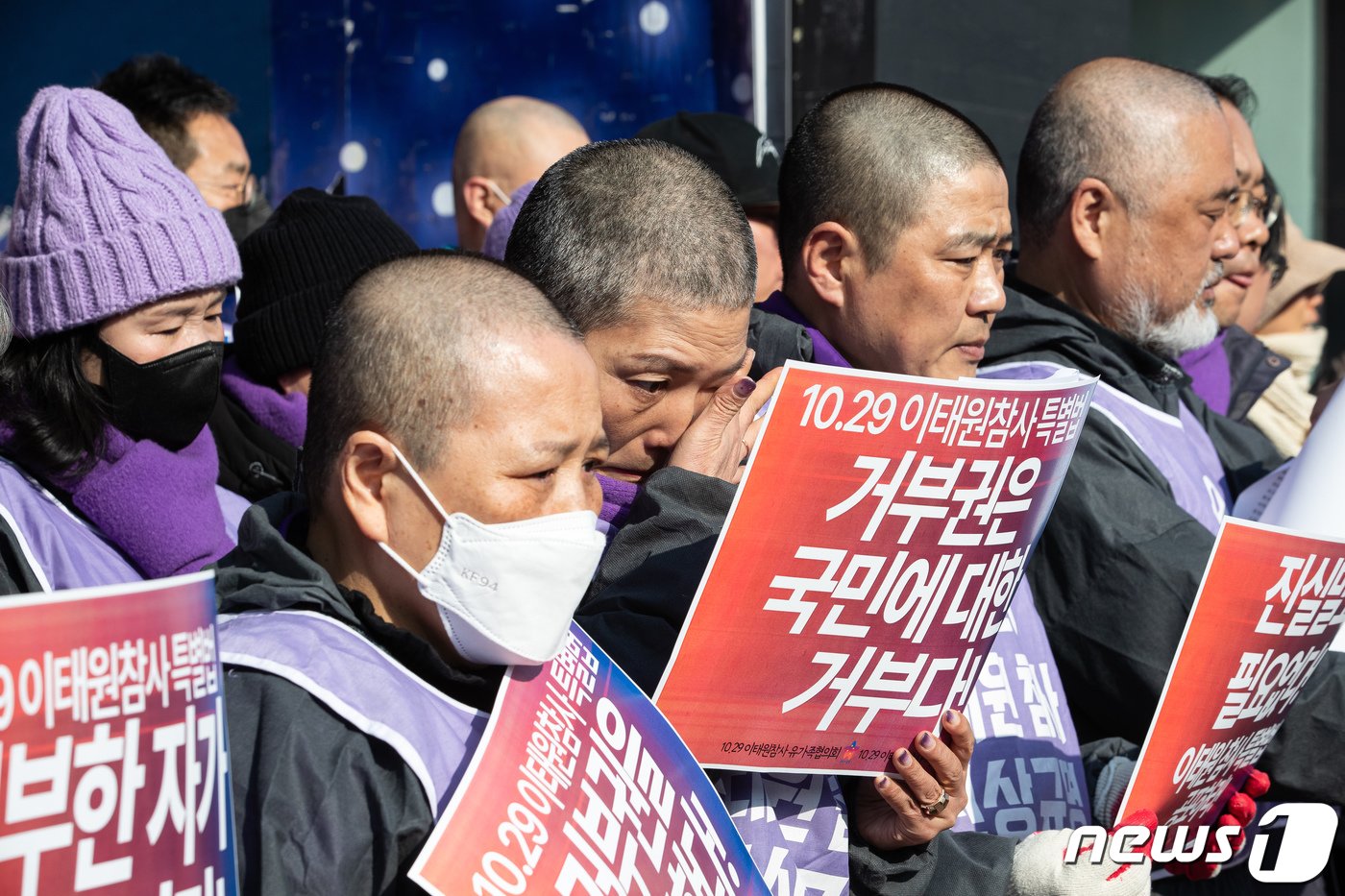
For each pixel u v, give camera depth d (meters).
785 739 1.87
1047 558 2.59
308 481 1.75
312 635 1.60
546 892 1.51
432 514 1.66
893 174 2.59
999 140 5.68
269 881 1.45
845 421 1.76
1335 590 2.25
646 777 1.73
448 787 1.56
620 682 1.80
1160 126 2.98
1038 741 2.38
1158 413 2.91
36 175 2.38
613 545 2.12
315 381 1.74
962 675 1.96
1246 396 4.15
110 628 1.23
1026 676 2.43
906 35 5.29
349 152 5.29
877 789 1.98
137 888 1.24
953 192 2.59
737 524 1.76
